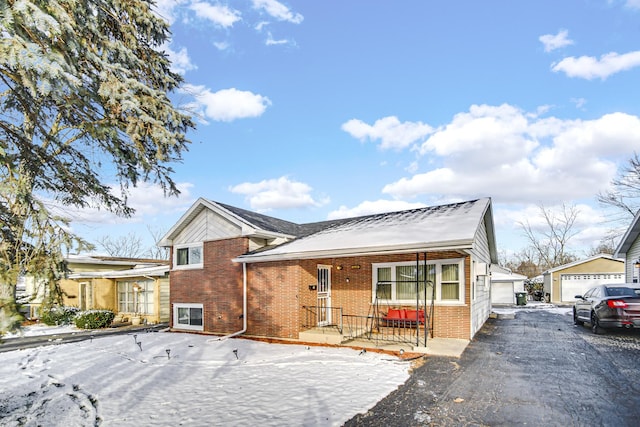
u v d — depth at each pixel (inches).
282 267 471.8
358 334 454.0
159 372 324.8
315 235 539.2
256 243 533.3
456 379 273.0
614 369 289.9
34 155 202.5
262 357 367.9
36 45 158.2
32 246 186.9
